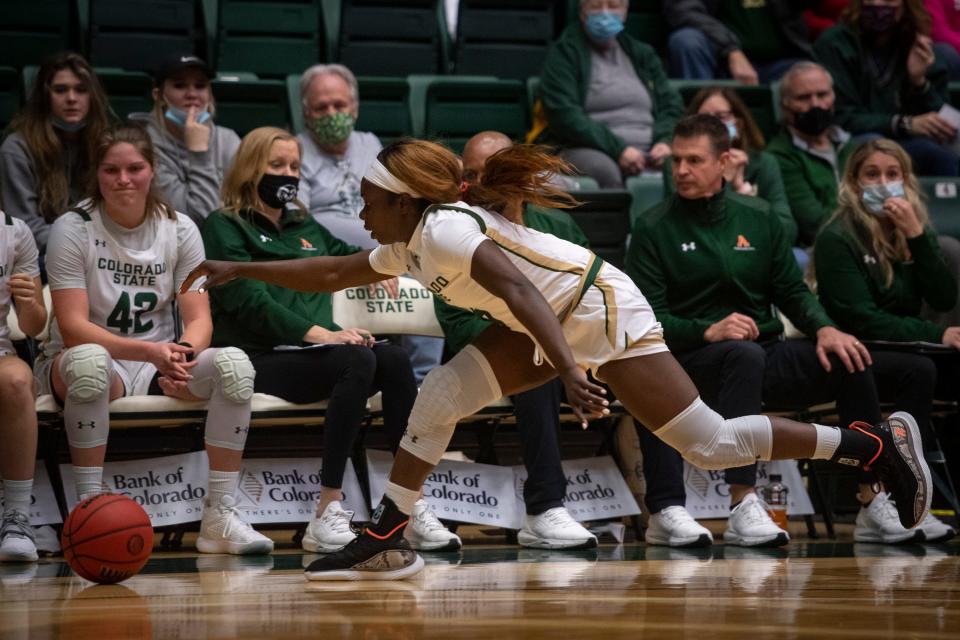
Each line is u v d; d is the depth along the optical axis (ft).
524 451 36.52
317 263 27.14
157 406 34.78
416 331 40.32
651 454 37.73
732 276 39.99
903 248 43.39
